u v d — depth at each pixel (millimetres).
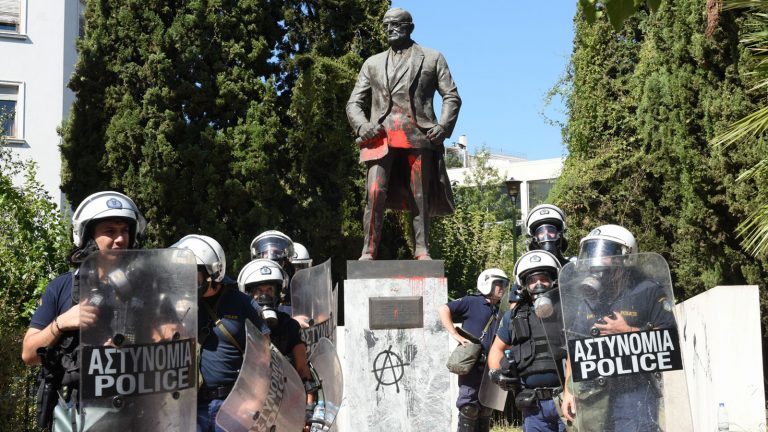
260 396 5270
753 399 7652
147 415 4555
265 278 6508
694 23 12078
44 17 25016
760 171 6754
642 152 16531
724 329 7754
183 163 18469
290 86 19984
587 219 17953
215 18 18984
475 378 8289
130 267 4594
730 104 11609
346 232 19281
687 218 13070
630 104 17656
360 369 8133
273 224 18797
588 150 18484
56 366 4551
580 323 5430
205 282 5328
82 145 18859
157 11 19047
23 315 11219
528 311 6328
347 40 20203
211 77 19000
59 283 4711
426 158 8469
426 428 8156
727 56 11953
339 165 19453
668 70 15211
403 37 8562
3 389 8828
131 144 18484
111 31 18859
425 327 8258
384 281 8234
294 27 20062
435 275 8328
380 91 8484
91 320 4457
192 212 18578
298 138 19359
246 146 18781
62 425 4504
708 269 13258
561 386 6031
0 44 24609
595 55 18375
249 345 5215
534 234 7883
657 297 5453
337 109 19547
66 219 14344
